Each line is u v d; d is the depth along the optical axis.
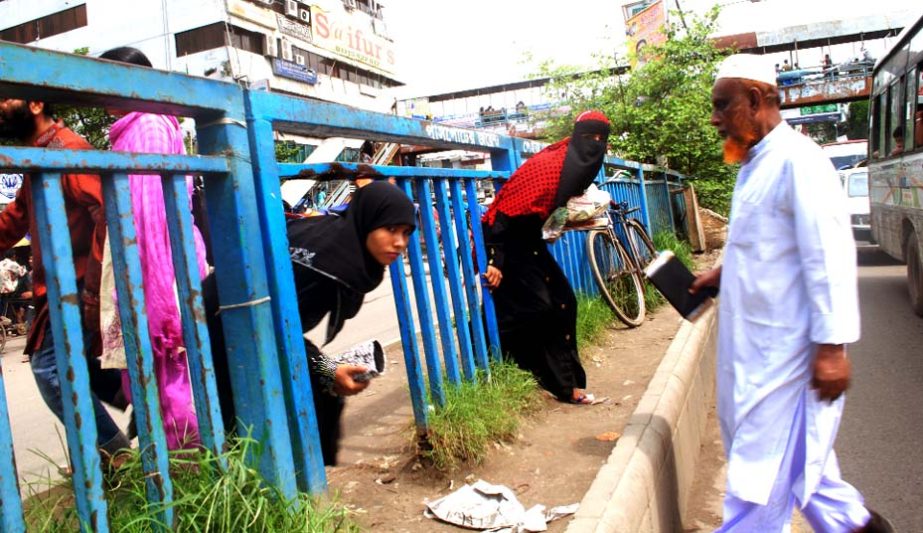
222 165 1.98
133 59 2.59
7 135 2.75
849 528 2.33
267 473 2.04
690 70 12.81
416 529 2.41
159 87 1.77
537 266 3.75
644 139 12.74
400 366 4.88
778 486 2.24
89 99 1.63
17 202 2.73
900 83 7.73
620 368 4.55
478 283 3.73
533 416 3.55
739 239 2.32
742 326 2.31
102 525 1.55
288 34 34.47
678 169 12.98
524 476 2.86
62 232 1.50
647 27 22.09
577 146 3.77
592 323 5.16
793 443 2.22
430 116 43.38
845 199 2.15
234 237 2.04
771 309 2.23
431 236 3.24
